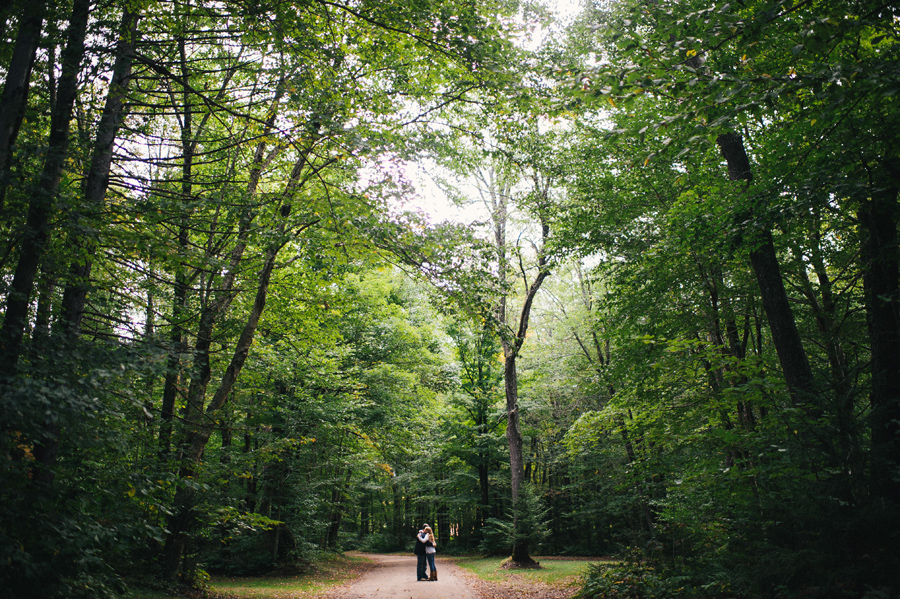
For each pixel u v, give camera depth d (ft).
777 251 34.60
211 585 40.19
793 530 18.94
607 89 16.78
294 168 34.17
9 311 16.96
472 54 21.54
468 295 28.94
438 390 69.77
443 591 40.11
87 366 15.92
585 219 40.37
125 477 18.92
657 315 36.19
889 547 15.79
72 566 16.05
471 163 39.22
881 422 18.48
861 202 21.27
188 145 29.43
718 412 31.96
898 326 20.59
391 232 27.27
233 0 20.77
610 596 27.17
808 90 17.57
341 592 40.11
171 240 21.80
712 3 17.34
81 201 18.31
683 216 30.04
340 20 22.66
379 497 121.29
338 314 44.32
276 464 50.57
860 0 16.25
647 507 57.26
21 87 16.47
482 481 90.17
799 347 26.48
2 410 13.14
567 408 80.74
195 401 32.27
